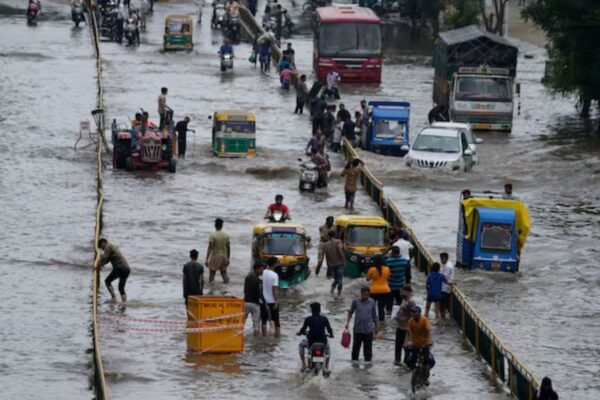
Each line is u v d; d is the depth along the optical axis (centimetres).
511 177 13262
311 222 10988
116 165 13000
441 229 10956
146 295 8831
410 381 7169
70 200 11656
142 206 11431
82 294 8906
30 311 8525
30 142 14162
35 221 10862
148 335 7944
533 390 6512
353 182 11462
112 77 18475
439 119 15962
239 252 9938
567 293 9175
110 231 10538
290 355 7606
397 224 10094
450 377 7275
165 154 12938
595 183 13050
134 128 13100
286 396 6875
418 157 13288
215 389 6969
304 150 14112
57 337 8006
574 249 10375
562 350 7875
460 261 9738
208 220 11012
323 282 9194
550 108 18362
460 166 13288
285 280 9038
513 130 16375
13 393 7062
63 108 16150
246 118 13612
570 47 16275
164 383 7062
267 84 18600
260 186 12456
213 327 7569
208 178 12738
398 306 8744
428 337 7094
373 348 7769
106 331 8038
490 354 7412
